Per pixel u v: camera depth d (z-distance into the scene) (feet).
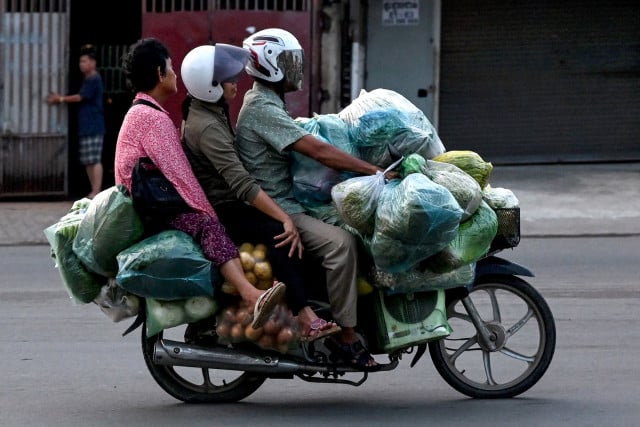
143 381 25.72
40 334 30.12
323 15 56.75
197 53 22.13
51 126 53.21
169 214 21.86
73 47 56.29
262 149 22.45
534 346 28.30
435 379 25.81
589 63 60.49
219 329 22.17
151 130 21.95
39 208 52.34
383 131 22.22
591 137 61.00
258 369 22.40
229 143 22.17
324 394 24.67
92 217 21.94
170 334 30.01
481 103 60.54
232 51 22.21
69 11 52.75
